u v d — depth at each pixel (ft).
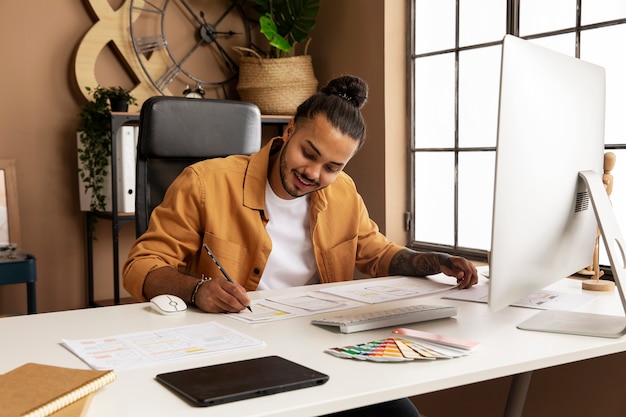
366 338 4.12
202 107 7.09
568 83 4.48
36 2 11.08
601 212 4.42
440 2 10.63
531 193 4.02
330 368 3.50
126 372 3.43
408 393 3.25
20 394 2.89
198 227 6.00
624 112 8.24
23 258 10.24
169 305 4.77
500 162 3.72
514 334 4.22
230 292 4.79
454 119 10.53
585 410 7.10
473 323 4.51
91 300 11.59
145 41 11.76
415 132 11.16
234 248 6.03
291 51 13.10
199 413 2.88
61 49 11.31
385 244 6.68
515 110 3.80
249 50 11.91
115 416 2.85
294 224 6.33
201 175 6.02
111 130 10.50
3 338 4.13
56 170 11.39
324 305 5.05
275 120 11.66
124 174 10.71
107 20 11.37
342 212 6.54
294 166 5.58
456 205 10.55
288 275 6.30
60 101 11.35
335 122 5.37
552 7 9.06
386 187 11.06
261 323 4.50
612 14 8.34
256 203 6.07
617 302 5.15
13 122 11.02
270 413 2.89
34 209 11.26
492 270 3.79
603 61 8.46
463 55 10.33
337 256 6.48
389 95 11.02
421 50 11.00
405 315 4.46
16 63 10.99
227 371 3.34
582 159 4.69
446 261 5.90
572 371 7.22
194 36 12.39
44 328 4.37
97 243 11.79
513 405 5.16
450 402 8.43
